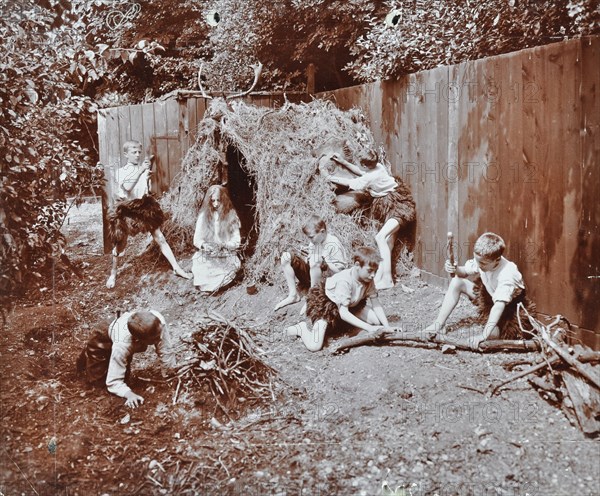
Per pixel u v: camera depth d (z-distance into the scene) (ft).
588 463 10.65
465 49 16.22
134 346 13.65
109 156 18.29
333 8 21.35
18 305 16.35
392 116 17.85
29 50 15.74
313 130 17.90
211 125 17.79
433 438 11.53
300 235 16.42
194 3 22.13
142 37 20.03
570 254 12.54
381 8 20.18
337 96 20.54
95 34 17.75
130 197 17.84
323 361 13.88
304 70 22.52
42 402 13.33
